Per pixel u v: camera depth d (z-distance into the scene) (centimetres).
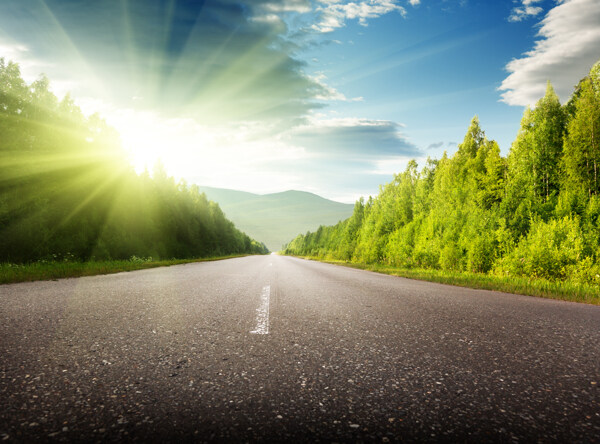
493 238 1602
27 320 364
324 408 177
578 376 229
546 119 2259
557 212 1805
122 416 163
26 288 665
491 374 230
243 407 176
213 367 235
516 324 396
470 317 435
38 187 2186
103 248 2403
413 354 272
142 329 337
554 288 861
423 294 686
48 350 262
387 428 158
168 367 232
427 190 3597
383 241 3184
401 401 187
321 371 231
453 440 148
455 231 1980
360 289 761
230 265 1992
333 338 319
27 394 183
